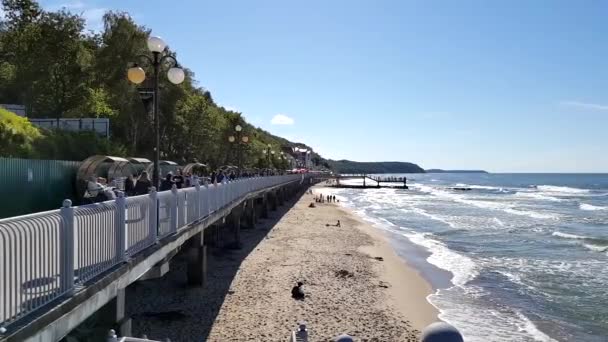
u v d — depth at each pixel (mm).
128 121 37438
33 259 5328
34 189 14273
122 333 7914
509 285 20250
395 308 15992
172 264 19328
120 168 19281
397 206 64188
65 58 34125
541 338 13930
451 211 56375
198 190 14406
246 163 69438
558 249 29781
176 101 40625
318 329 13266
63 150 22344
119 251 7992
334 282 18672
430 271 22688
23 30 34125
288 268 20484
